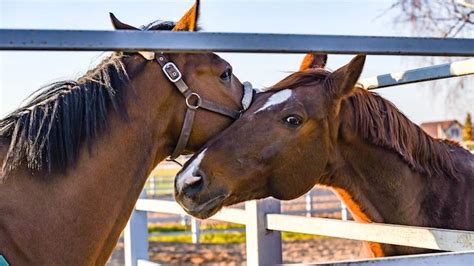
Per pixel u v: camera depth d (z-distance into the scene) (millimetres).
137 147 2408
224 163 2594
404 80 2947
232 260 9484
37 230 2146
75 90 2318
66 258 2207
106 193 2322
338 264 1652
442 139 3330
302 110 2727
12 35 1564
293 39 1778
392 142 2912
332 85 2799
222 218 3545
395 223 2971
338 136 2898
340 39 1817
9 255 2088
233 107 2648
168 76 2465
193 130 2557
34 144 2191
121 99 2373
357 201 3012
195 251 10359
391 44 1864
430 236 2322
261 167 2662
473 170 3139
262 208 3176
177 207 3688
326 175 2955
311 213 13172
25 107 2303
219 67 2574
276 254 3207
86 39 1626
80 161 2270
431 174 3004
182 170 2602
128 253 4406
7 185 2150
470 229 3006
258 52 1764
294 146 2719
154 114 2459
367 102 2936
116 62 2422
